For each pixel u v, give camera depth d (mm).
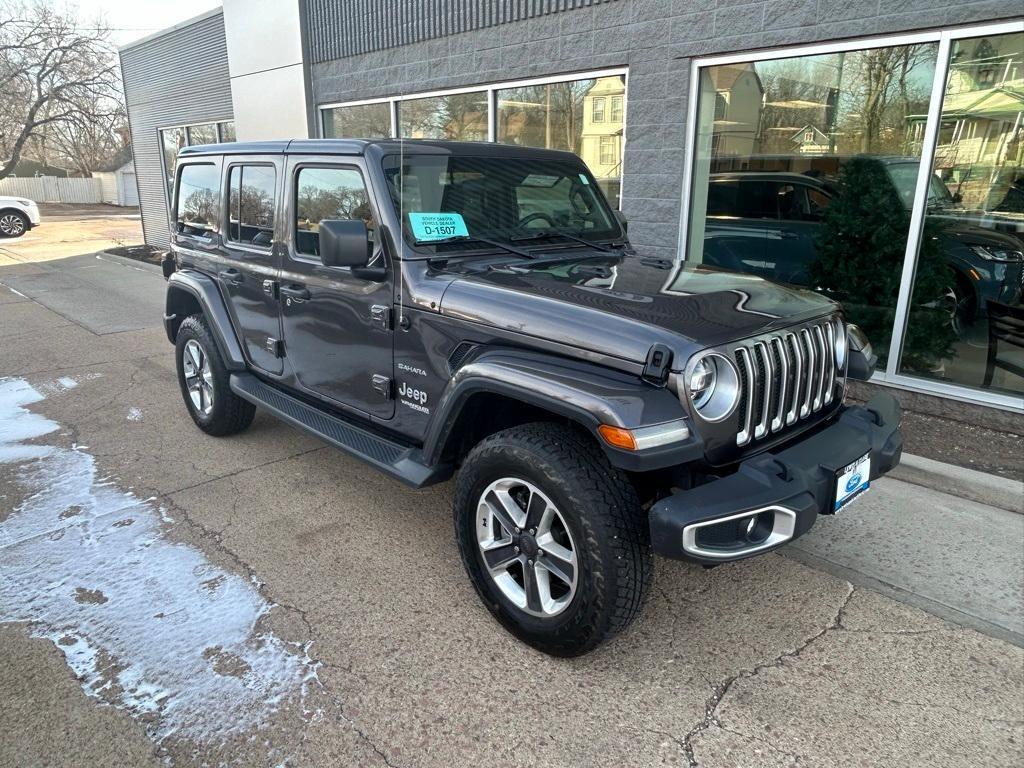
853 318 5598
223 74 12602
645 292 2846
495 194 3605
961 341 5090
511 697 2531
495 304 2811
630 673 2660
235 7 11250
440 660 2719
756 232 5996
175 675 2623
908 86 4949
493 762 2254
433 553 3479
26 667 2658
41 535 3629
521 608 2758
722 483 2371
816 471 2531
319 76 10016
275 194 3900
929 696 2553
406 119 8875
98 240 20266
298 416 3863
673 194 6234
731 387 2457
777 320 2660
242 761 2246
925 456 4336
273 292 3990
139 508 3928
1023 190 4680
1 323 9016
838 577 3285
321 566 3352
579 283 2961
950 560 3408
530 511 2650
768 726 2408
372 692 2547
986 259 4895
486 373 2682
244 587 3178
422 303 3062
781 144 5680
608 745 2324
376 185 3230
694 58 5852
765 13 5340
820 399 2928
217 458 4625
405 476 3088
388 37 8664
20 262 15461
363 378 3494
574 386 2430
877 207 5301
